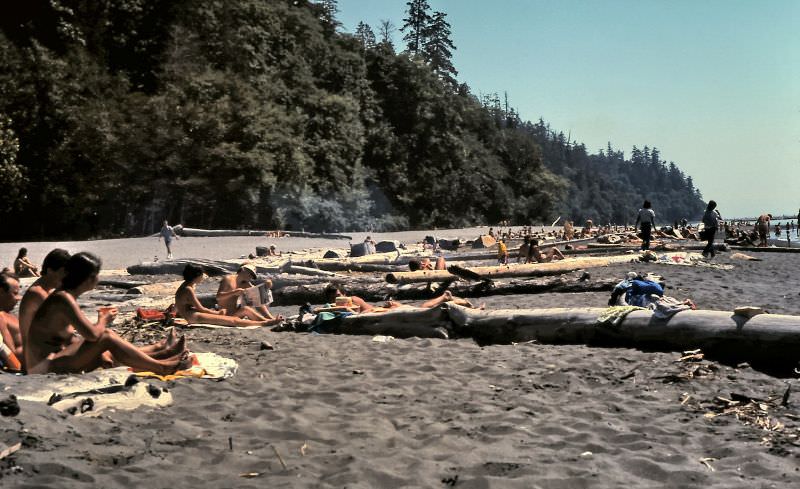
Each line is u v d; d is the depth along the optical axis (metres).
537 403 6.36
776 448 5.04
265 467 4.46
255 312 12.53
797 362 7.46
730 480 4.39
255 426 5.37
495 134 141.12
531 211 135.88
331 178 85.12
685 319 8.31
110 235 58.53
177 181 62.16
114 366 6.79
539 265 18.39
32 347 6.35
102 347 6.44
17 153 54.91
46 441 4.39
